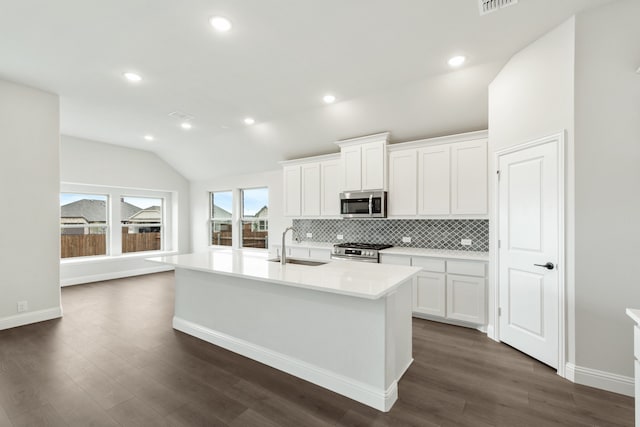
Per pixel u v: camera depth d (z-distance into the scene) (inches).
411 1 80.0
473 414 75.4
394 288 77.9
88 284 219.8
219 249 272.7
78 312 155.4
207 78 124.0
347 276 88.8
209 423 72.1
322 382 87.9
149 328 133.1
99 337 123.0
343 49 103.2
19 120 132.0
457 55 108.0
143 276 249.0
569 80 87.5
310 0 79.0
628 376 82.0
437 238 162.7
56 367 98.3
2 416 74.3
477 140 139.6
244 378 92.2
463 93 130.8
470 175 141.0
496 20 88.5
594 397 81.4
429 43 100.1
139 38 96.1
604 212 83.4
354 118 161.2
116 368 97.8
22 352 109.0
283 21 87.7
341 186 178.5
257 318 103.7
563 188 89.5
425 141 151.6
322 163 192.2
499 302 118.8
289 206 208.2
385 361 77.3
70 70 117.7
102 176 229.0
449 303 137.2
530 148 102.0
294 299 94.3
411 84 131.3
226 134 206.7
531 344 103.7
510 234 112.0
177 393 84.3
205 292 120.2
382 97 142.6
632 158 80.3
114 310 159.0
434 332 129.8
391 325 80.4
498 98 117.6
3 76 123.4
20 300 134.3
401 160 160.6
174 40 97.3
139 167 251.6
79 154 217.2
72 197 222.4
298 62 111.6
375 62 112.3
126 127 191.5
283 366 96.4
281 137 195.3
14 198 131.8
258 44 99.7
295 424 71.8
